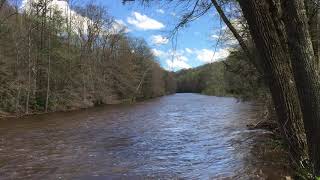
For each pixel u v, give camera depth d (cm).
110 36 7694
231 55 2067
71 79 5731
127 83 8044
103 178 1371
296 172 848
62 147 2080
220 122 3403
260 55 796
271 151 1703
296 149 809
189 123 3406
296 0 691
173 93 14075
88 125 3272
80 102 5900
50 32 5044
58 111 5056
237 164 1542
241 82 2438
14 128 3030
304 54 687
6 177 1401
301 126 798
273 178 1238
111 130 2897
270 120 2402
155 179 1348
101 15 6919
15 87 4319
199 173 1426
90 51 6675
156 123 3444
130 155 1828
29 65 4597
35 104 4756
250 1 762
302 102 696
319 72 726
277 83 788
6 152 1927
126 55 8075
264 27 767
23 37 4600
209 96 11194
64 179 1362
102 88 7050
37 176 1412
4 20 4241
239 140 2203
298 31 689
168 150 1964
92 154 1858
